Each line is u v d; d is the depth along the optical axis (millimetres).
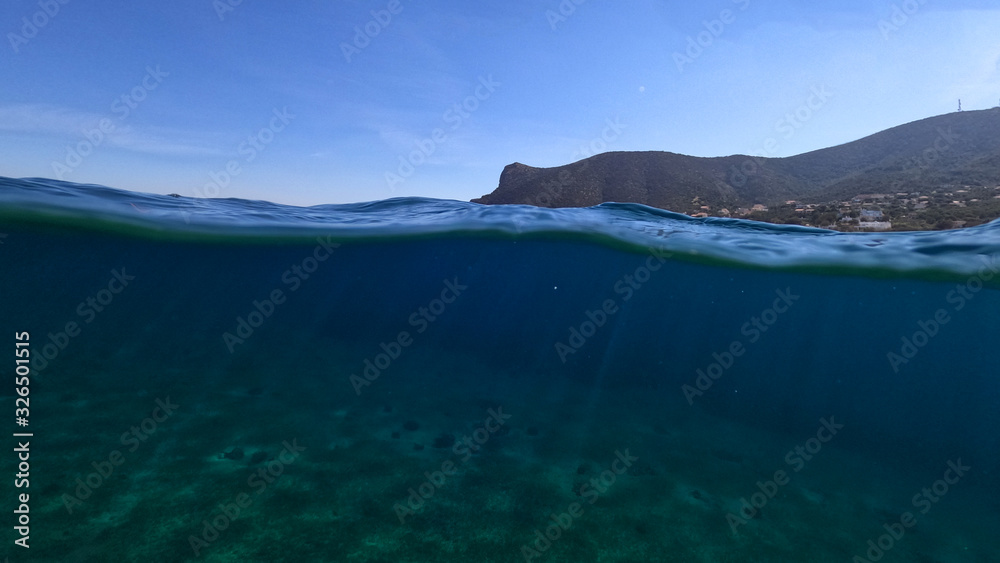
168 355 17797
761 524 7098
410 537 5797
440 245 21531
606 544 6039
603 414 12695
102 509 5852
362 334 32719
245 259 22953
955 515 8734
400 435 9336
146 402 10375
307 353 20203
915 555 6895
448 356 22750
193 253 20203
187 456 7594
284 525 5820
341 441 8750
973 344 29469
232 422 9367
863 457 11922
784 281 19516
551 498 7133
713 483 8508
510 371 19312
